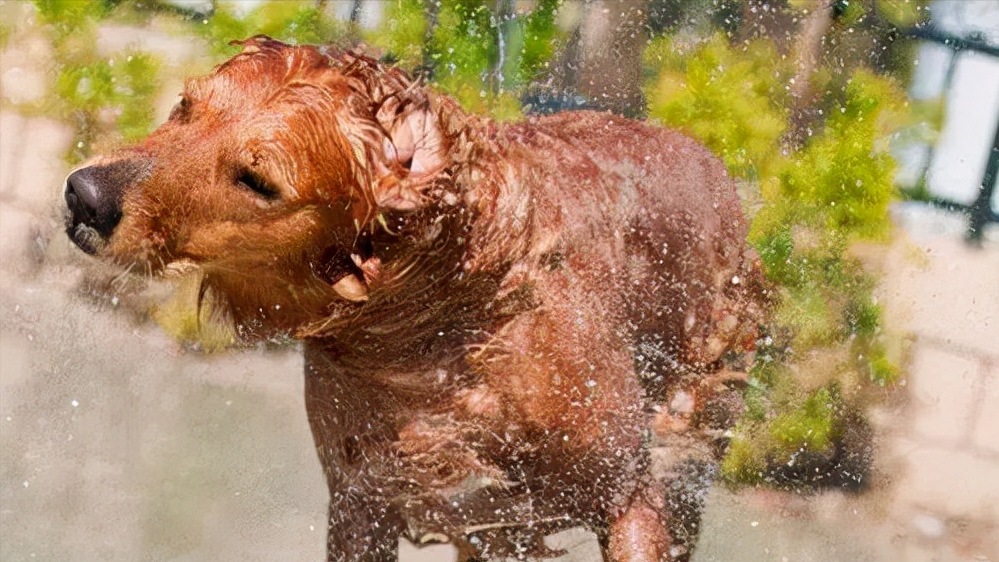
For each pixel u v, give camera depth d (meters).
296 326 6.93
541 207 7.47
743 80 11.63
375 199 6.45
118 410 10.77
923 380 12.67
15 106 12.03
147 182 6.15
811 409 11.45
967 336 12.97
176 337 10.76
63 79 11.97
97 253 6.26
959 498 12.02
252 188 6.21
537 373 7.43
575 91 11.62
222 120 6.21
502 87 11.42
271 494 10.17
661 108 11.54
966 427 12.65
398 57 11.02
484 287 7.12
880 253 12.38
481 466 7.69
